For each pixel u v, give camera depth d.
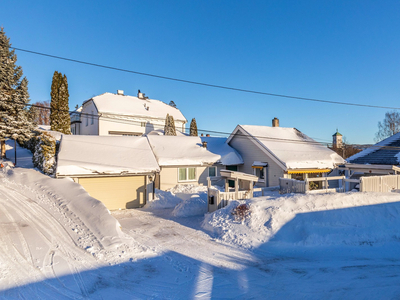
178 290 6.57
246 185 15.41
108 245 8.91
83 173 15.95
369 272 7.84
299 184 16.02
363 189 15.12
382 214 11.93
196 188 21.67
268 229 11.00
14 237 8.98
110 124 34.44
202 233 11.53
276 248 9.83
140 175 17.95
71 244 8.85
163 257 8.69
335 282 7.14
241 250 9.60
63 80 34.16
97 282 6.75
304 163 22.42
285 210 11.93
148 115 36.94
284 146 24.97
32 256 7.82
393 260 8.84
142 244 9.80
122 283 6.79
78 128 42.09
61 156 16.81
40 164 18.53
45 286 6.38
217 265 8.23
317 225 11.12
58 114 33.31
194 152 24.34
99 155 18.08
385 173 19.44
